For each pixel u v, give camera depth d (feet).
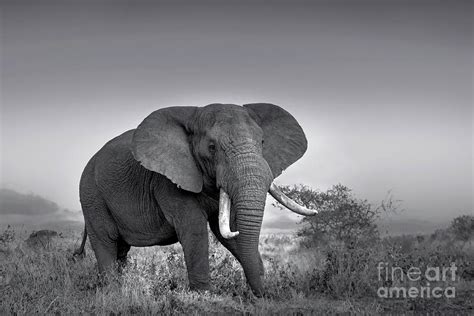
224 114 30.42
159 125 31.60
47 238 50.24
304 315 26.43
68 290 29.81
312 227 57.52
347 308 27.94
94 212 36.58
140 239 35.04
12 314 25.90
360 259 33.58
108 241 36.45
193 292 30.01
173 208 31.55
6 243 50.11
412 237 54.65
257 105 33.68
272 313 26.71
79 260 39.09
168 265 35.14
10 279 33.01
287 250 55.62
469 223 61.16
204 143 30.35
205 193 31.37
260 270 32.09
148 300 28.48
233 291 31.42
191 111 32.17
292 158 32.81
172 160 30.83
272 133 32.96
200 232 31.09
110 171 35.32
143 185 33.83
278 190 29.94
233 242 32.83
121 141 36.37
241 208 28.04
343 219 55.62
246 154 28.91
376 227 53.67
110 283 31.45
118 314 26.55
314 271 33.88
